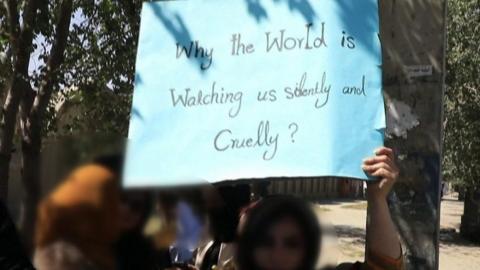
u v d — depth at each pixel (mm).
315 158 2590
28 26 8102
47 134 10336
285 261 2047
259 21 2791
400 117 3537
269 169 2627
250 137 2693
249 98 2736
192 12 2871
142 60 2893
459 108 16469
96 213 1807
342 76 2658
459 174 17188
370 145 2562
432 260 3480
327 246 2090
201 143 2738
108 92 11016
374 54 2664
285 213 2066
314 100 2660
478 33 15641
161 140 2785
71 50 10680
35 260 1825
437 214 3486
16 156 9617
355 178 2520
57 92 10812
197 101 2793
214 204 2158
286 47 2744
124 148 1889
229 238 2217
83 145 1857
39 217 1819
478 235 19312
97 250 1811
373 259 2381
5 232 1894
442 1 3473
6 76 8773
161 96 2834
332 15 2711
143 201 1894
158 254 1936
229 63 2795
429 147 3488
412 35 3521
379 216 2430
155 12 2914
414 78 3510
